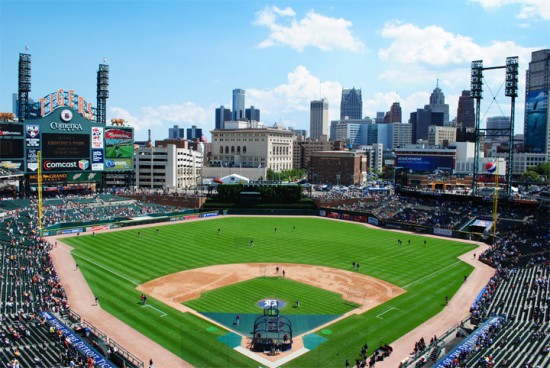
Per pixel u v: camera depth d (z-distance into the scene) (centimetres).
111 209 15675
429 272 9406
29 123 15312
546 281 7900
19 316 6312
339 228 14800
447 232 13600
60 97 16075
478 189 18288
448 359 5319
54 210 14262
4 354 5150
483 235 12775
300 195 18150
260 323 6169
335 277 8925
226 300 7469
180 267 9456
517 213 13875
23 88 16200
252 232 13738
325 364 5356
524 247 10788
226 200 18100
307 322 6612
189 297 7588
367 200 18238
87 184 18100
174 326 6394
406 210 16075
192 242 12031
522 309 6912
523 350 5416
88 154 16775
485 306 7225
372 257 10681
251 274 9031
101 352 5544
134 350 5653
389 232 14188
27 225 12400
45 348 5409
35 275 8119
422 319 6812
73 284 8131
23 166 15300
